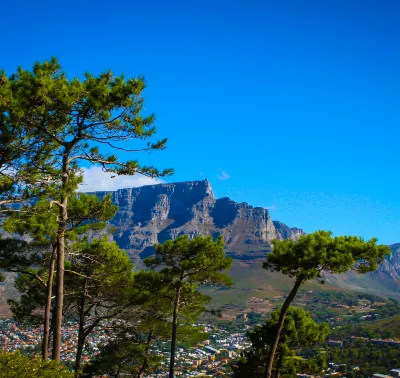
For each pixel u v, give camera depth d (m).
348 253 18.59
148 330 24.83
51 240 16.89
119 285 22.00
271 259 20.39
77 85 14.38
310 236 20.08
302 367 25.50
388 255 19.08
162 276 23.92
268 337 25.55
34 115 14.40
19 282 22.47
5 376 10.53
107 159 16.36
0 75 13.51
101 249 20.73
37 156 15.59
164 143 16.70
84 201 18.67
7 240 19.06
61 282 15.99
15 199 15.38
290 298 20.33
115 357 24.23
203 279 24.83
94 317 23.09
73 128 15.32
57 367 11.99
